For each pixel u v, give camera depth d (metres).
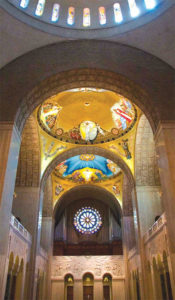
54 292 23.80
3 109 10.34
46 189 25.22
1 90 10.65
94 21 12.45
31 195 17.83
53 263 24.97
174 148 9.78
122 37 11.91
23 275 14.72
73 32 12.07
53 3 12.49
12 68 11.07
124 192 25.03
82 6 12.72
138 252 17.05
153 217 17.23
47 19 12.11
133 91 11.66
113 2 12.70
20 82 10.88
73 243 28.19
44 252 21.78
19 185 18.11
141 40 11.71
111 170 25.11
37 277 17.64
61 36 11.91
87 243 27.84
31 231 16.92
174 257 8.66
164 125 10.22
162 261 12.97
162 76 11.07
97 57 11.63
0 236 8.52
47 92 11.98
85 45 11.87
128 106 16.84
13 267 13.02
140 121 16.84
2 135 9.90
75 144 19.75
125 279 23.50
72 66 11.45
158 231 13.41
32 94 11.12
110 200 28.33
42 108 16.83
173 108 10.52
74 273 24.62
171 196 9.15
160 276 14.12
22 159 18.14
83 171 25.50
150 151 18.05
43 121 17.81
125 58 11.57
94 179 26.30
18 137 10.77
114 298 23.52
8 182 9.39
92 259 25.20
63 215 29.28
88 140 19.95
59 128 19.28
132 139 18.45
